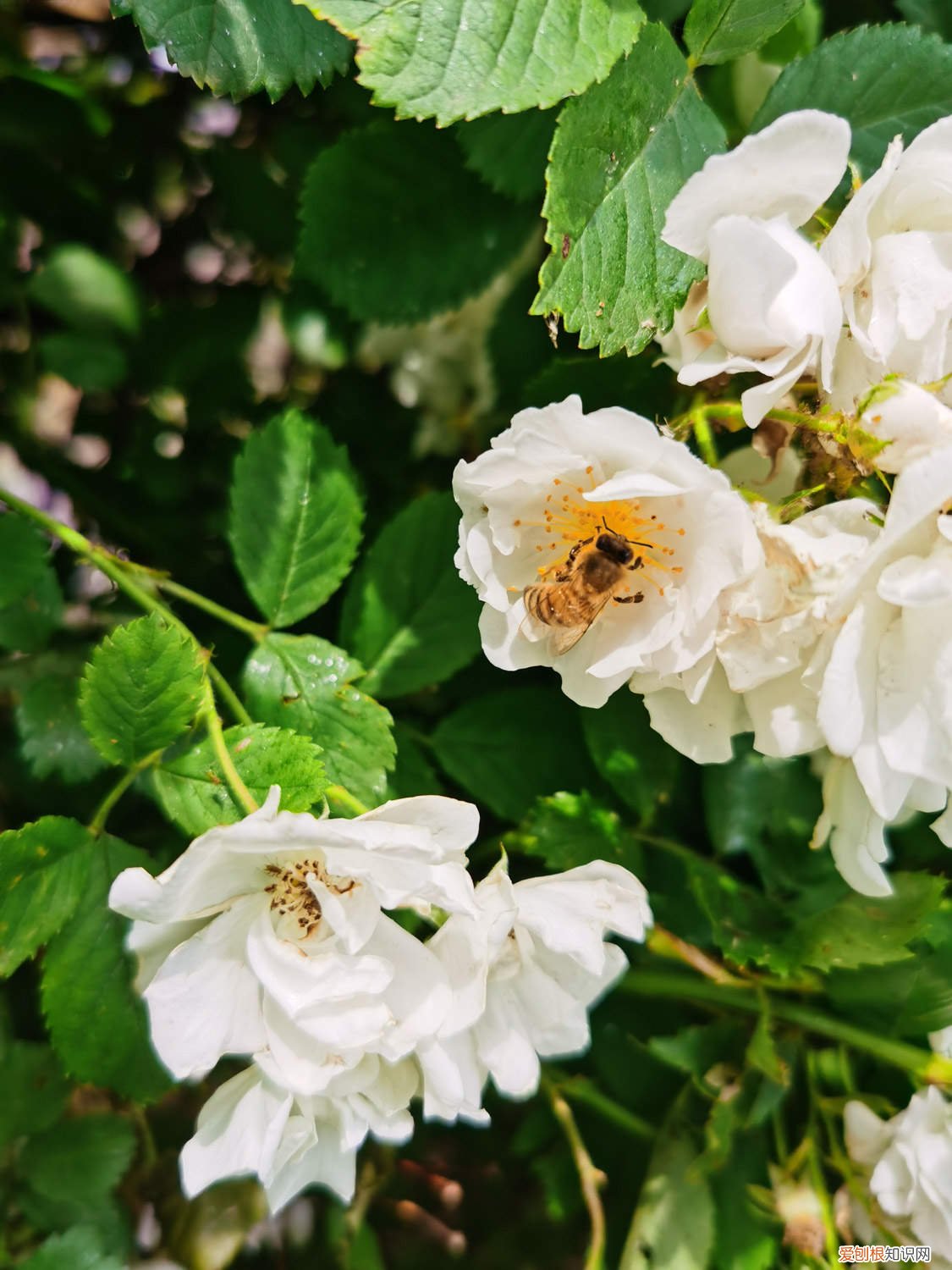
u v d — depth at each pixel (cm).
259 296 19
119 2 13
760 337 12
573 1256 19
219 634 18
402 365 19
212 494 19
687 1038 16
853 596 12
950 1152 15
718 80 15
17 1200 17
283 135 18
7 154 18
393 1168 19
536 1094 18
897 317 12
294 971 12
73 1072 13
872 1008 16
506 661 13
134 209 19
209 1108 12
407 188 16
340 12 12
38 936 13
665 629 12
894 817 12
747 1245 16
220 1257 19
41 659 17
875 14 17
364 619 16
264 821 11
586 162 12
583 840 16
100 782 17
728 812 17
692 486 12
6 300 18
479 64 12
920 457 11
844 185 14
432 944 12
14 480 19
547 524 13
